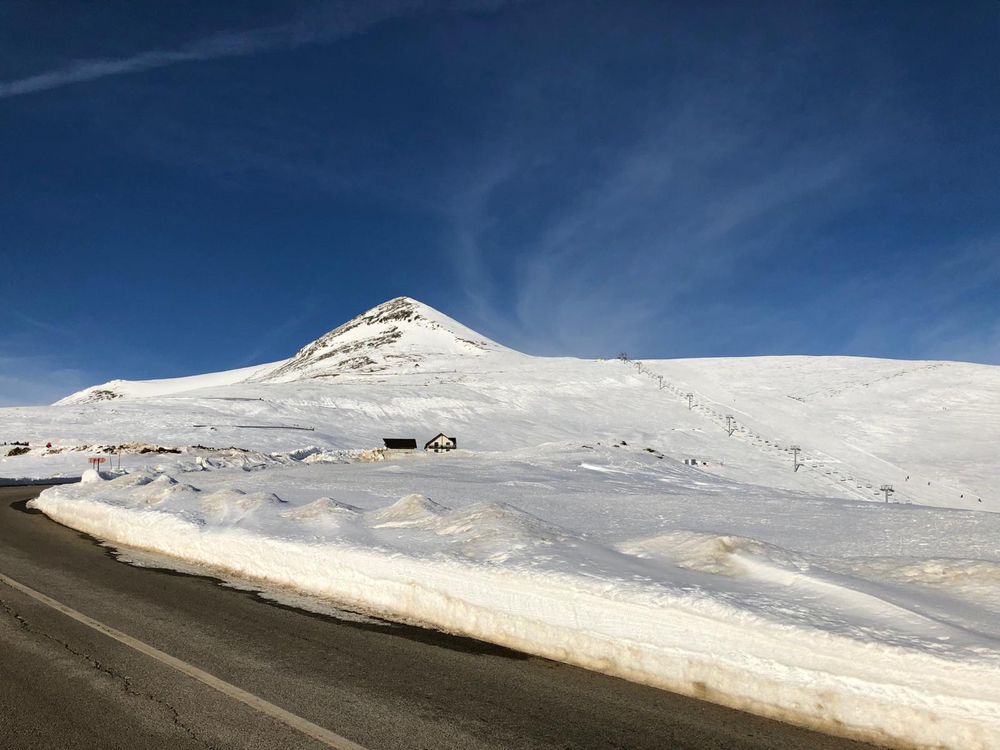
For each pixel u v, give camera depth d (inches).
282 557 328.8
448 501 665.0
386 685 185.2
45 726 155.6
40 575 339.9
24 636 228.8
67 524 561.9
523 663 207.0
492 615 234.5
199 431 2150.6
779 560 259.6
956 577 234.2
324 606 276.7
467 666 203.0
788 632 174.7
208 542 380.5
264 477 965.2
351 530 358.9
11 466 1475.1
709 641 185.2
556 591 222.2
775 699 168.6
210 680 187.0
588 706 172.2
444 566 261.0
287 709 166.7
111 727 155.3
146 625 244.8
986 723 142.9
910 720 151.0
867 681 158.6
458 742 149.0
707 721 163.6
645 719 164.2
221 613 264.1
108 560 388.8
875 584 222.4
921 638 165.8
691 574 240.5
